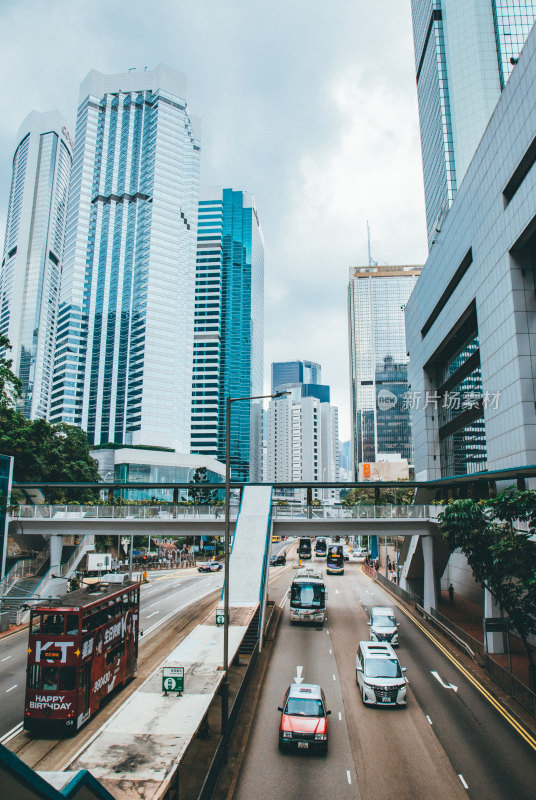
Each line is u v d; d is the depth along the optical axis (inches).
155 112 7509.8
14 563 1860.2
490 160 1835.6
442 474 2778.1
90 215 7598.4
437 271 2561.5
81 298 7332.7
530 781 621.0
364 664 917.8
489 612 1239.5
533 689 877.8
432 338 2704.2
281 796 582.6
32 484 1840.6
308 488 1850.4
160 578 2696.9
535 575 840.3
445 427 2736.2
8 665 1100.5
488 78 3905.0
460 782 617.6
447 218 2384.4
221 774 632.4
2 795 220.4
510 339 1667.1
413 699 906.1
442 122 4030.5
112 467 5438.0
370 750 705.0
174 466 5580.7
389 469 6392.7
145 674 1031.0
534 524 919.0
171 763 486.9
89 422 7003.0
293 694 766.5
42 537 2338.8
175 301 7007.9
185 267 7357.3
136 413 6545.3
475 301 2018.9
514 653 1230.9
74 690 740.0
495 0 4010.8
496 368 1790.1
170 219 7239.2
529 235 1582.2
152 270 6904.5
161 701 647.8
